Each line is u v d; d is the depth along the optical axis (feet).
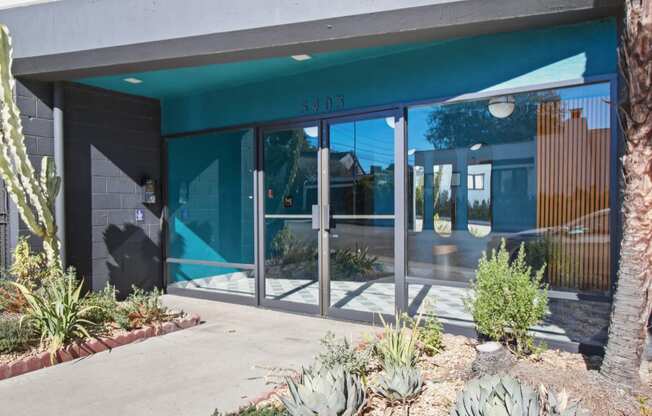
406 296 16.38
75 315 14.03
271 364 12.96
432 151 16.02
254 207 19.94
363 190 17.22
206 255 21.91
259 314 18.67
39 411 10.27
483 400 7.88
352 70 17.19
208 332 16.11
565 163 13.84
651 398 9.75
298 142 18.78
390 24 13.41
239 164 20.75
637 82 9.52
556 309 14.15
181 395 11.02
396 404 9.64
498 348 11.18
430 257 16.12
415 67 15.90
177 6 15.24
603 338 13.29
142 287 21.95
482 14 12.69
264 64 17.22
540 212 14.34
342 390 8.60
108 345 14.29
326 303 18.03
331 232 17.94
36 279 16.48
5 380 11.94
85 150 19.61
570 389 9.82
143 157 22.04
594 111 13.34
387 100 16.48
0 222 17.48
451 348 13.42
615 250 12.82
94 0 16.30
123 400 10.78
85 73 17.35
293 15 14.02
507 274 12.01
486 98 14.92
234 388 11.39
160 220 22.95
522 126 14.57
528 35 13.96
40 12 17.02
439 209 15.99
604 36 12.89
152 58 15.80
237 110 20.30
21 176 15.52
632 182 10.05
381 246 16.89
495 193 15.10
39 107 18.11
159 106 22.79
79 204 19.38
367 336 12.67
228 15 14.67
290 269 19.13
